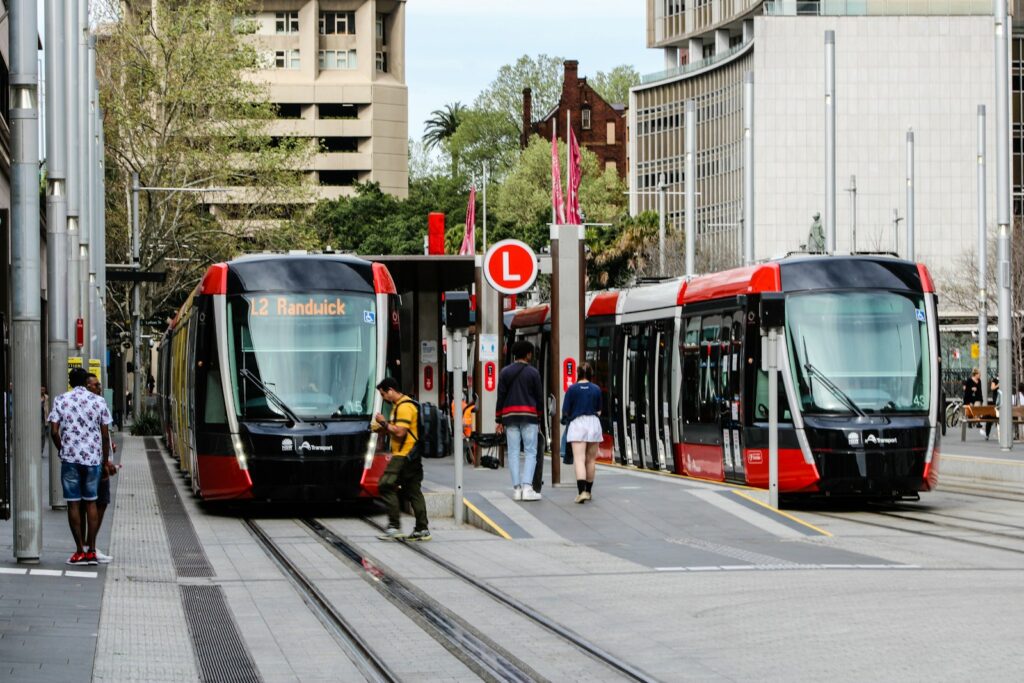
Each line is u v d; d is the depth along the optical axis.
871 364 29.00
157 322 80.00
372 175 192.75
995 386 66.62
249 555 22.22
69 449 20.41
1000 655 13.01
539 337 49.19
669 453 36.47
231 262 29.14
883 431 28.33
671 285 37.34
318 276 28.89
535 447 27.77
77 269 39.94
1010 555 21.39
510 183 141.75
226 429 27.98
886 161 131.12
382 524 27.14
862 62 131.12
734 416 31.19
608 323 42.31
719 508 26.53
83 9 48.62
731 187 142.00
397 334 29.22
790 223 131.88
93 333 50.12
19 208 20.92
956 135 130.88
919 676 12.13
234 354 28.28
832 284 29.47
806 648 13.67
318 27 193.50
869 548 22.48
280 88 190.25
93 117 59.38
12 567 19.98
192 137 81.06
